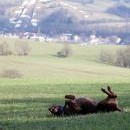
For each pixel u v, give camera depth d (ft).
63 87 254.06
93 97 164.35
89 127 69.77
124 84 281.74
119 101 128.77
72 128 69.46
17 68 627.87
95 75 561.02
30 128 72.43
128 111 89.30
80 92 204.13
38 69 643.86
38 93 201.36
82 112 88.43
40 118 86.33
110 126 70.54
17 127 74.38
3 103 133.39
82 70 654.12
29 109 109.60
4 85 287.07
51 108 90.22
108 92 88.38
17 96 178.09
